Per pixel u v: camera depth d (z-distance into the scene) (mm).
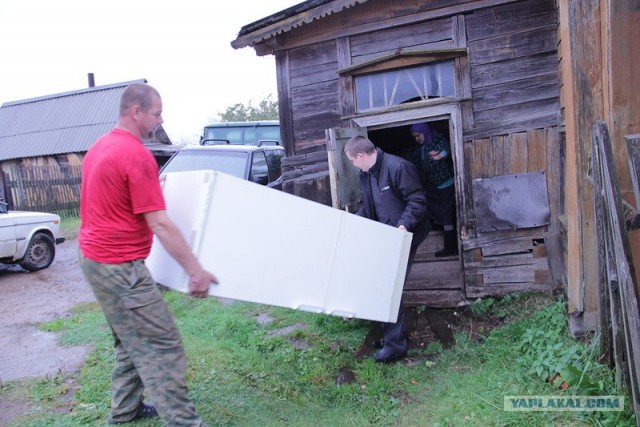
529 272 5125
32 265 8375
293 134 5797
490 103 5074
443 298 5336
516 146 5031
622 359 3055
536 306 4852
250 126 12227
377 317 3793
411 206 4047
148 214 2719
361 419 3361
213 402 3592
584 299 3754
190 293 2852
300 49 5688
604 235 3207
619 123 3387
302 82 5707
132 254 2789
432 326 4922
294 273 3305
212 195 2920
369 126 5441
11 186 15281
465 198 5230
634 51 3344
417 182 4105
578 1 3578
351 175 5055
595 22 3553
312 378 3928
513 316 4828
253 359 4234
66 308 6277
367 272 3676
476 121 5133
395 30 5305
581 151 3693
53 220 8742
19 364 4496
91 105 19344
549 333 3939
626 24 3338
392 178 4117
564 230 4750
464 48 5039
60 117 19344
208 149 7625
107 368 4168
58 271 8430
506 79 5012
